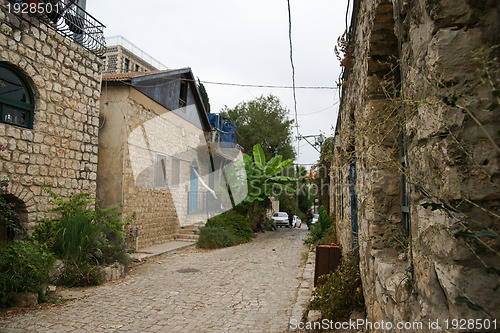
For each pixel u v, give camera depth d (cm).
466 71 154
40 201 687
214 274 781
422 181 179
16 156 642
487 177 145
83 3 925
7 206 588
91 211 735
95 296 583
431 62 166
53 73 725
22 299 511
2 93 628
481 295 139
